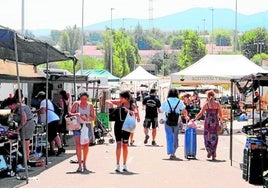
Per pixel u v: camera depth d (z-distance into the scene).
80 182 12.23
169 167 14.76
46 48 15.42
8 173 12.90
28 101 24.59
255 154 12.20
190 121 16.78
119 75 94.44
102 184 12.01
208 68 29.09
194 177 13.11
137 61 124.00
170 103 16.58
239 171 14.12
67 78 24.22
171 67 153.00
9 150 13.10
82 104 13.86
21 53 18.23
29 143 14.88
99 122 21.52
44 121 16.73
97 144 20.67
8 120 14.01
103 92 25.98
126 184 12.04
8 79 20.56
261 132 12.58
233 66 29.41
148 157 16.88
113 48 95.69
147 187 11.71
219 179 12.86
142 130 28.20
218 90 50.84
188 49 107.88
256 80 13.27
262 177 12.08
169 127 16.53
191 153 16.59
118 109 13.78
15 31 12.01
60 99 19.25
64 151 17.53
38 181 12.33
